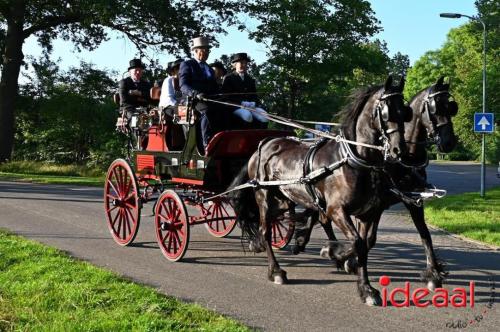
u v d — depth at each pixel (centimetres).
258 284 689
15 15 2747
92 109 3259
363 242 621
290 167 712
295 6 2812
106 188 962
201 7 2819
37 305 549
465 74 5056
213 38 2791
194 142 818
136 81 1058
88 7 2477
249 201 791
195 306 570
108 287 619
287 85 3078
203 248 908
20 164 2875
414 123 729
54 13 2878
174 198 809
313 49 2798
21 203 1426
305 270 767
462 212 1362
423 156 743
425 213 1370
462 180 2947
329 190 650
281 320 549
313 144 706
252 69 2994
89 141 3538
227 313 568
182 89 828
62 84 3356
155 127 913
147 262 798
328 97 3325
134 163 982
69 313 527
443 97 703
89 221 1145
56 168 2908
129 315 525
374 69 3025
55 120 3403
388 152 593
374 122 611
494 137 5262
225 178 828
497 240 995
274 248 916
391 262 829
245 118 841
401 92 602
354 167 624
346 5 2850
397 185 712
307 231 794
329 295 643
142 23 2588
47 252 795
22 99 3272
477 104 4894
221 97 856
